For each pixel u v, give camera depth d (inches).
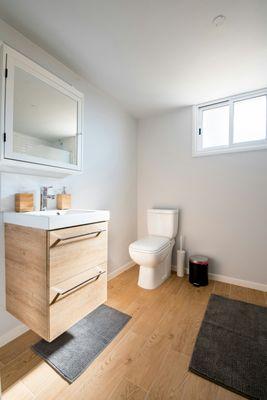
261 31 49.6
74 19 46.8
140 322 57.4
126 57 60.2
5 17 46.5
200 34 51.1
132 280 85.9
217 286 80.9
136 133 106.1
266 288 76.8
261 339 50.9
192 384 38.9
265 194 77.3
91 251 50.5
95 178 78.7
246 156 80.4
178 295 73.1
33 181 56.3
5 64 43.4
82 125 64.2
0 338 48.6
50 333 40.2
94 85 76.2
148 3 43.0
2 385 38.4
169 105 91.7
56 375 40.7
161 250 75.6
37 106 52.2
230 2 42.6
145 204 105.7
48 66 58.7
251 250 80.0
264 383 38.9
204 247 90.0
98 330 53.9
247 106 82.0
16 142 47.6
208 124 91.8
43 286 40.6
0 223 49.1
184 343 49.4
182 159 95.0
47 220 39.0
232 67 64.5
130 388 38.0
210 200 88.4
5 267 49.8
